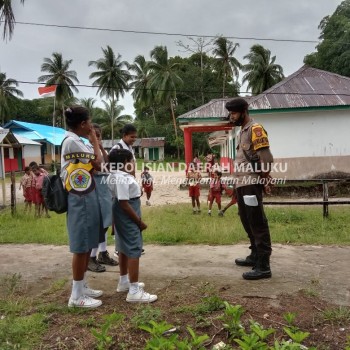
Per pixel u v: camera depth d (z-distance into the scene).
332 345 2.57
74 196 3.19
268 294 3.46
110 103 58.12
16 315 3.13
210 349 2.58
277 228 6.71
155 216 8.74
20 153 30.95
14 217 9.05
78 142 3.22
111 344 2.63
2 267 4.63
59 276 4.23
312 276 3.97
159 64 41.44
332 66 29.56
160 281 3.93
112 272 4.32
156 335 2.52
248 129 4.01
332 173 13.62
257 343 2.36
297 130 13.70
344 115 13.52
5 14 7.87
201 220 8.05
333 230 6.43
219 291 3.55
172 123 50.09
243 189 4.02
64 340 2.71
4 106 46.69
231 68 43.75
